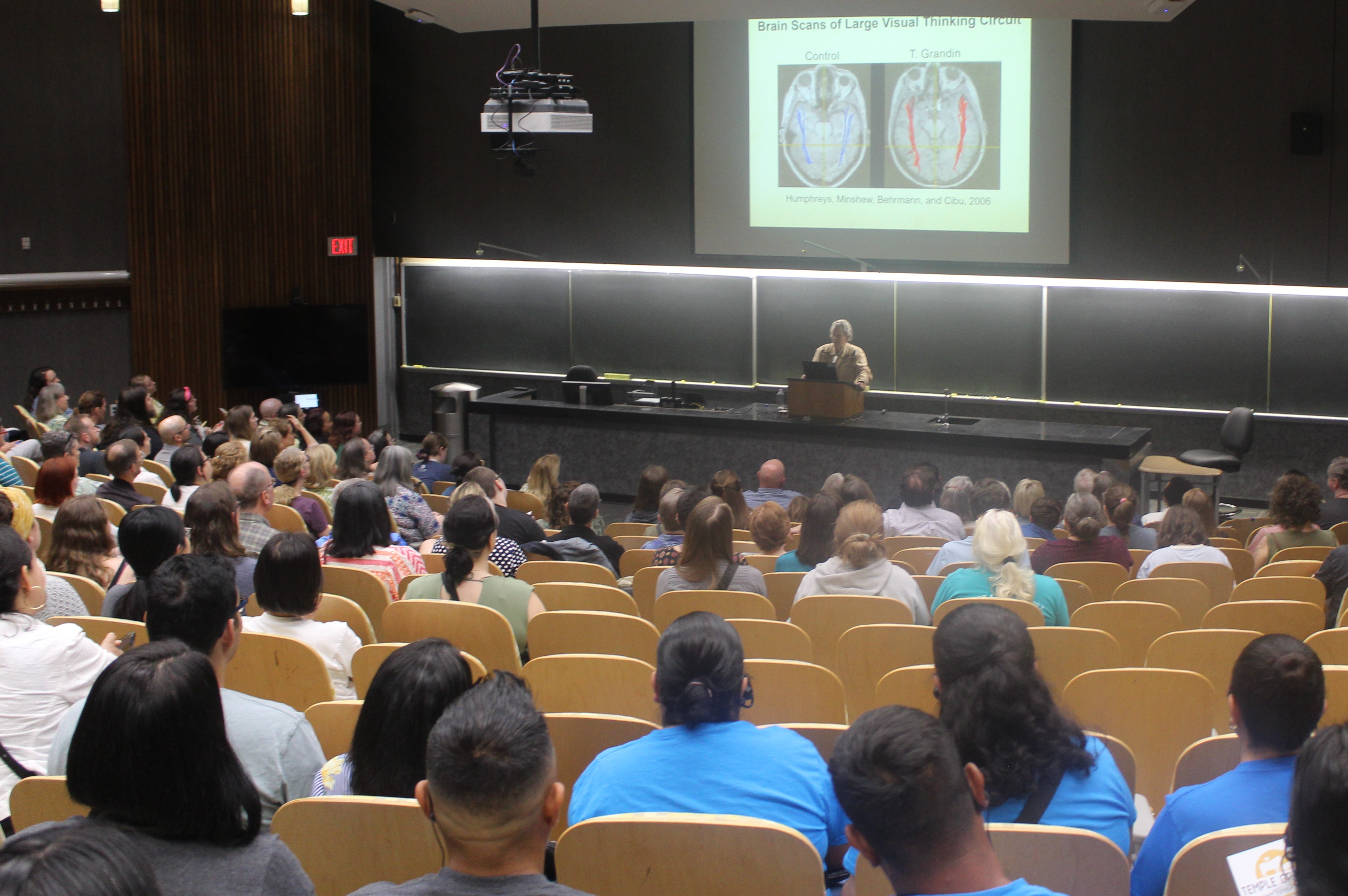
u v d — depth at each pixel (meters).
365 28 13.44
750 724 2.25
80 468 7.30
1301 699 2.01
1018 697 2.01
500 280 13.91
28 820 2.14
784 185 11.84
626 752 2.21
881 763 1.37
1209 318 10.95
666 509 5.18
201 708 1.64
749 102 11.83
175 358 12.40
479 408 11.50
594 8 9.52
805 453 10.10
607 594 4.24
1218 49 10.00
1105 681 3.02
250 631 3.23
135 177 11.87
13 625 2.81
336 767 2.35
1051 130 10.77
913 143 11.29
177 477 5.98
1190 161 10.25
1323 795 1.29
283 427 8.05
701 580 4.31
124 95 11.70
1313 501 5.47
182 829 1.63
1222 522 10.11
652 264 12.53
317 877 2.05
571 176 12.74
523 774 1.40
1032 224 10.98
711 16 9.56
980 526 3.92
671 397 11.57
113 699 1.61
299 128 13.12
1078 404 11.56
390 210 13.73
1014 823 2.00
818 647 4.10
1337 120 9.59
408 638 3.65
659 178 12.34
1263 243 10.03
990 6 8.64
